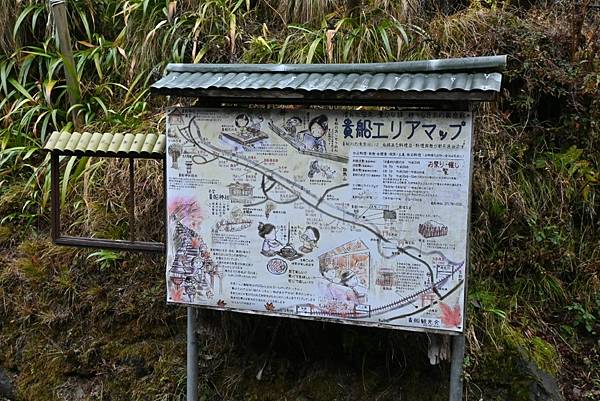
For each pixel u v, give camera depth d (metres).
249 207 2.20
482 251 2.99
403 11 3.60
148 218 3.14
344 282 2.14
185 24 3.84
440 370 2.53
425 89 1.89
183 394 2.65
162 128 3.41
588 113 3.19
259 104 2.53
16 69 4.13
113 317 2.87
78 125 3.68
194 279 2.29
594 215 3.22
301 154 2.13
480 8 3.57
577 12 3.25
